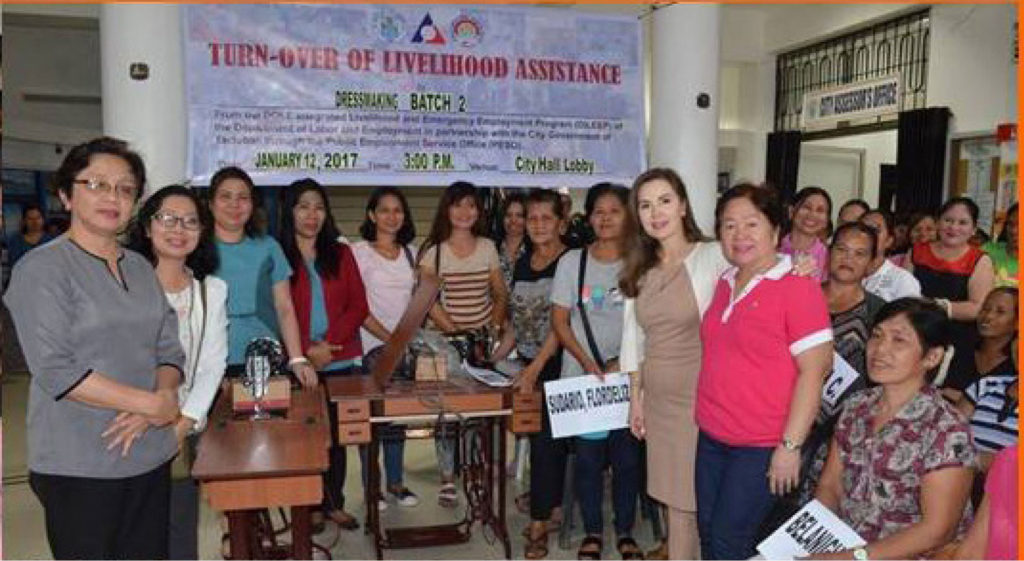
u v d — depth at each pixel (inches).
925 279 141.2
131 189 64.5
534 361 108.3
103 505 65.8
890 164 287.6
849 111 269.4
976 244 141.6
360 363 122.6
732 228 76.5
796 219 120.7
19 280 61.0
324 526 123.2
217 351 83.7
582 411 103.0
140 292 67.2
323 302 115.8
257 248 103.0
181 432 75.6
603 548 116.5
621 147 151.6
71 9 239.9
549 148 147.6
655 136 153.8
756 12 300.7
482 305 128.8
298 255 112.9
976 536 58.2
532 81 145.8
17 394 217.6
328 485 122.0
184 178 131.1
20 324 60.7
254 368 91.0
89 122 307.6
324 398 100.3
